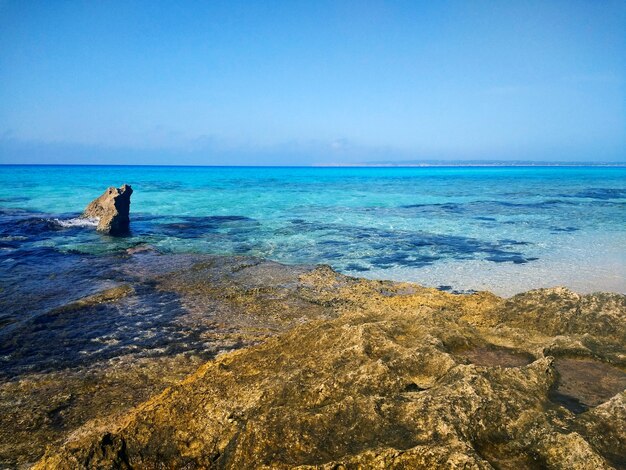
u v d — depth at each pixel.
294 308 12.52
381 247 22.56
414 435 4.35
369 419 4.61
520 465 4.23
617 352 6.94
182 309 12.52
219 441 5.27
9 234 24.92
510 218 33.91
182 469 5.22
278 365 6.53
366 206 42.78
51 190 57.22
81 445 5.41
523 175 131.88
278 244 23.23
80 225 27.88
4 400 7.84
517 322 8.79
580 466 4.05
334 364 5.98
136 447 5.47
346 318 8.23
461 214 36.50
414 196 55.22
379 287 14.54
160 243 23.06
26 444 6.63
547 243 23.59
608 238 25.03
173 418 5.65
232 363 6.91
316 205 43.62
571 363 6.70
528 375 5.67
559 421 4.68
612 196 54.59
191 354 9.59
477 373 5.38
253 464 4.42
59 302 13.25
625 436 4.49
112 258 19.22
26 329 11.02
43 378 8.59
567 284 15.87
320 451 4.35
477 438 4.51
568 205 43.69
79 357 9.50
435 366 5.88
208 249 21.72
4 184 69.19
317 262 19.31
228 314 12.09
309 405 5.22
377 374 5.49
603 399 5.55
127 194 28.19
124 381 8.45
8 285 15.05
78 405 7.64
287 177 120.44
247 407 5.44
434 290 14.06
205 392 5.93
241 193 59.22
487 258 20.06
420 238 25.16
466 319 9.40
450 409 4.64
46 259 19.00
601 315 8.26
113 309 12.52
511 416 4.70
